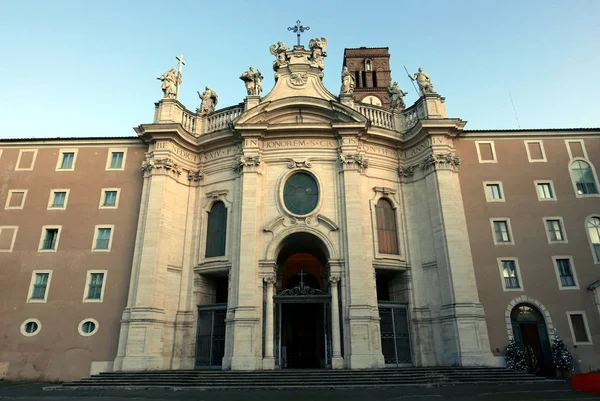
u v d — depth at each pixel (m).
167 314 21.20
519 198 22.75
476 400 11.55
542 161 23.53
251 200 22.03
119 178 23.97
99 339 20.56
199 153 25.00
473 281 20.78
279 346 20.48
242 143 23.34
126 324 20.17
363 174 23.02
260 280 20.92
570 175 23.22
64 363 20.25
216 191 23.55
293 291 21.47
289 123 23.58
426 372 17.42
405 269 22.39
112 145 24.80
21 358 20.47
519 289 20.91
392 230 23.22
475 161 23.56
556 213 22.41
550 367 19.70
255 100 24.28
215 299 23.58
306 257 28.77
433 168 22.92
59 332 20.84
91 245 22.50
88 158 24.56
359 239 21.12
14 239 22.80
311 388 15.50
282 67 25.36
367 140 23.91
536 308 20.64
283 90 24.95
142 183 23.75
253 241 21.22
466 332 19.55
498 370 18.06
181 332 21.41
